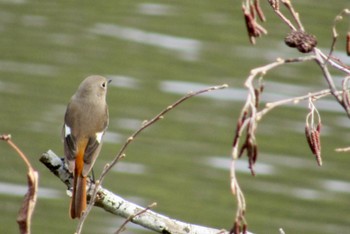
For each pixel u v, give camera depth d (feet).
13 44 68.23
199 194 51.65
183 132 57.16
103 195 25.18
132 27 71.10
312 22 70.33
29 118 57.77
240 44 68.59
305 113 59.98
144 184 51.96
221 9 74.13
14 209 49.06
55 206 49.32
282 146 56.39
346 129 58.29
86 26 71.46
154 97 61.05
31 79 62.80
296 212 50.67
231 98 61.52
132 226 47.29
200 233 24.99
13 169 52.75
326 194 52.34
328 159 55.72
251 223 49.60
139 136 56.24
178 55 66.90
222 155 54.70
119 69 64.69
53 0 76.13
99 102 32.40
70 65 65.00
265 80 63.00
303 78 63.26
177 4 75.10
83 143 31.07
